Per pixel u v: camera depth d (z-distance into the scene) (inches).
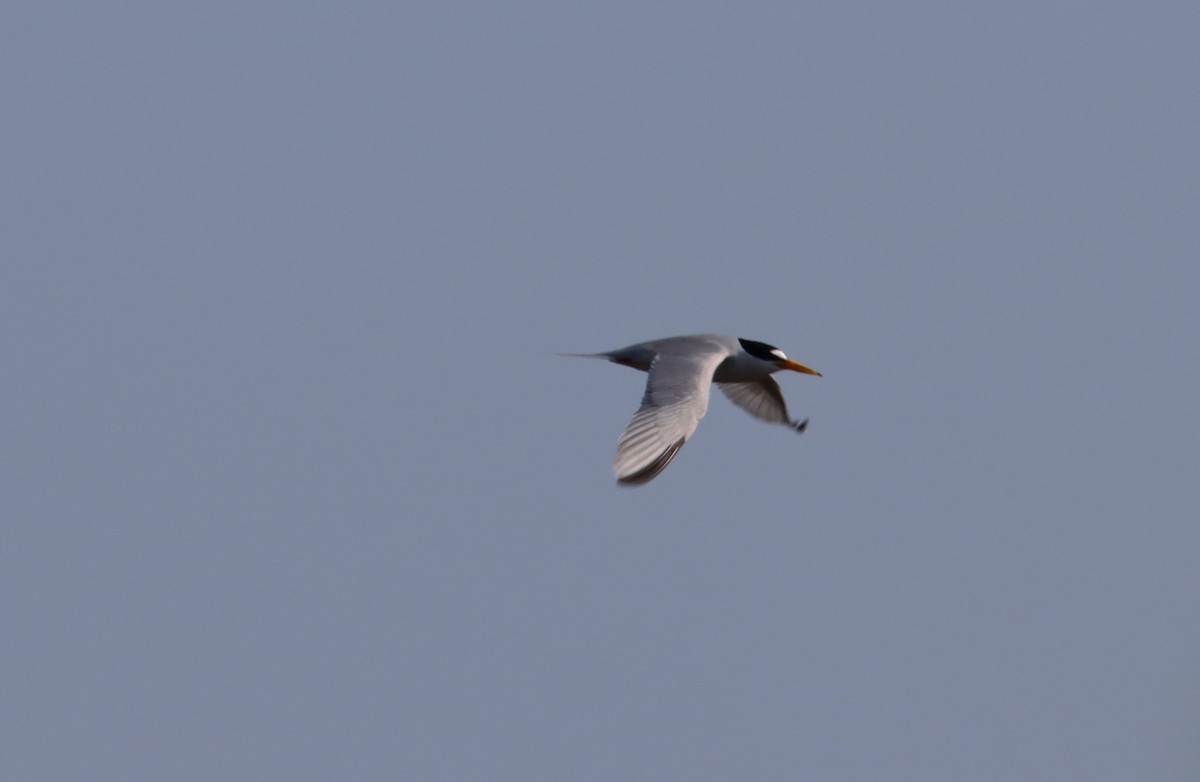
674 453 575.8
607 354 712.4
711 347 681.6
